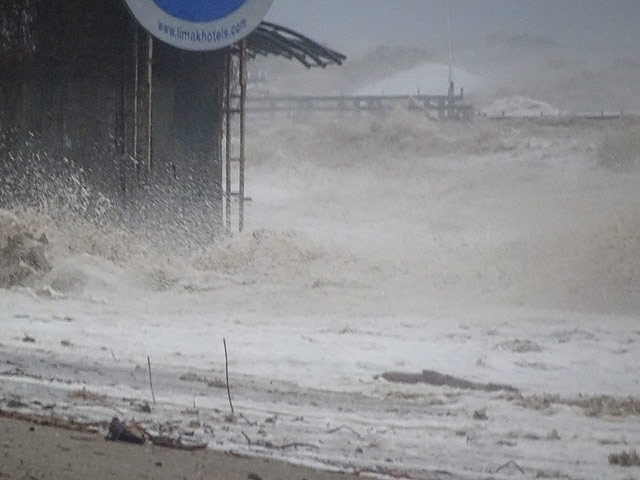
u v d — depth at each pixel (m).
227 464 20.66
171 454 20.97
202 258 66.00
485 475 22.61
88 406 26.22
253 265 65.06
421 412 29.55
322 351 39.88
